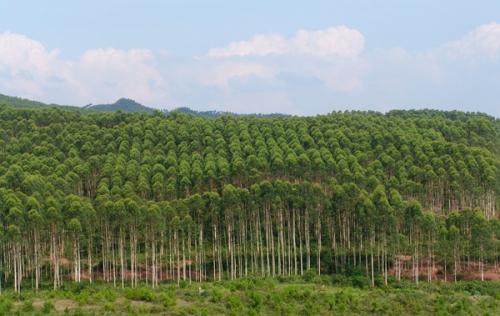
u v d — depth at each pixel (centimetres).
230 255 9312
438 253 8812
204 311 5444
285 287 7444
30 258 8894
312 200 9200
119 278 8850
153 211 8169
